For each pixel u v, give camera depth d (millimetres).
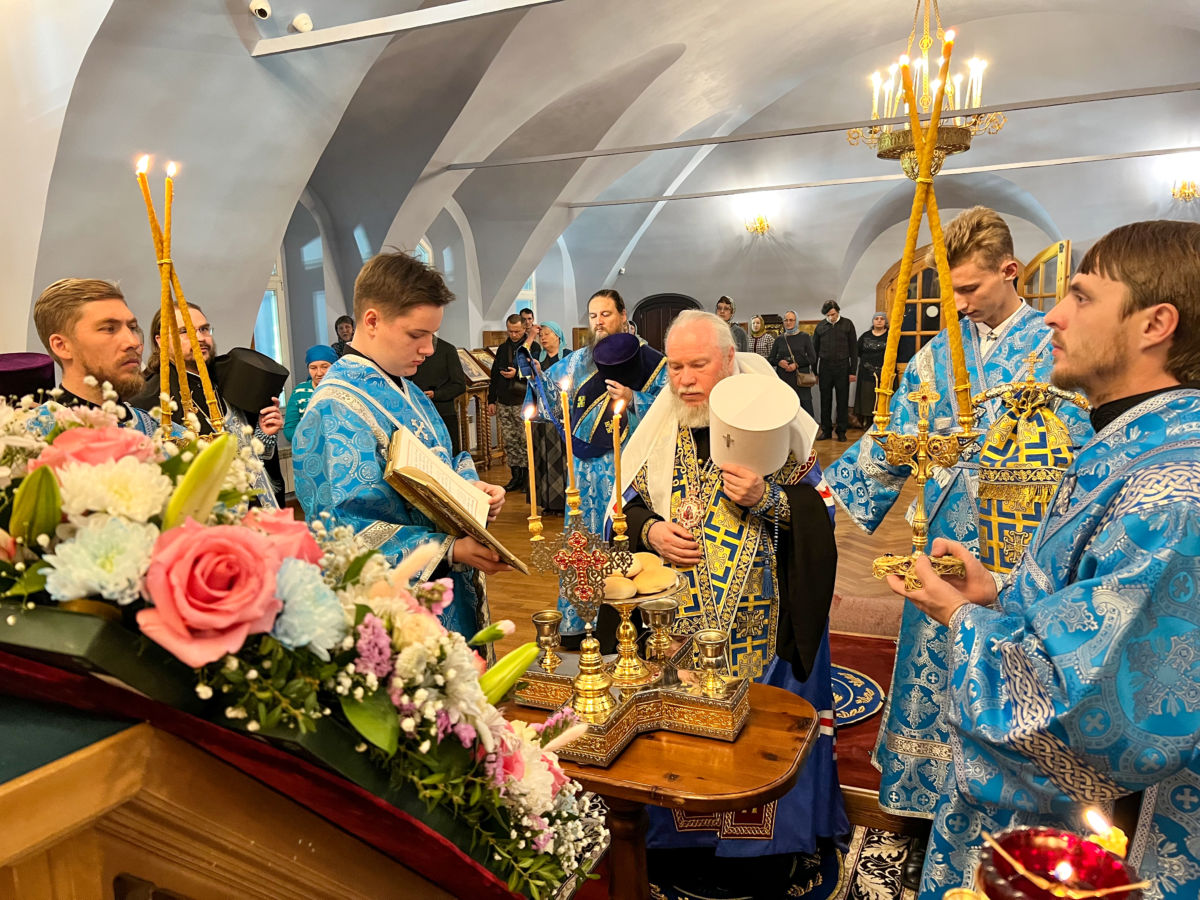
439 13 4664
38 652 532
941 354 2180
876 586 4691
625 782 1358
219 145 5023
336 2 5156
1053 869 610
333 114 5520
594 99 8984
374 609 756
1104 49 11047
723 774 1371
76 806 522
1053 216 12242
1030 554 1174
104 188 4652
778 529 1940
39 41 4184
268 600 604
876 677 3293
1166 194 11523
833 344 11203
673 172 12625
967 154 12219
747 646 1936
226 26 4602
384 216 8227
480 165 8305
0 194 4547
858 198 12758
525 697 1519
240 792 618
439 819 764
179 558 576
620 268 14234
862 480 2316
